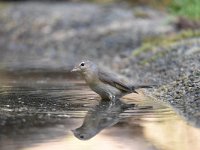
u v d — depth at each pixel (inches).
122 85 904.9
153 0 2229.3
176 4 1959.9
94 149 614.5
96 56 1598.2
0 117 768.3
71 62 1563.7
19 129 697.6
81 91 1003.3
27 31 2081.7
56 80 1194.6
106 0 2438.5
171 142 636.1
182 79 982.4
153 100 908.6
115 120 752.3
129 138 655.1
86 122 737.0
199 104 838.5
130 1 2331.4
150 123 727.7
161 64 1175.6
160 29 1720.0
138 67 1237.1
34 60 1642.5
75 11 2223.2
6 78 1243.2
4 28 2143.2
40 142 637.9
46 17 2175.2
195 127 699.4
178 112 792.9
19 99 914.7
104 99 911.7
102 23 1977.1
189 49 1230.9
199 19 1733.5
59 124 726.5
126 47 1605.6
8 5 2474.2
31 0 2650.1
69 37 1911.9
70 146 624.4
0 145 628.1
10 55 1800.0
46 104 867.4
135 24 1865.2
